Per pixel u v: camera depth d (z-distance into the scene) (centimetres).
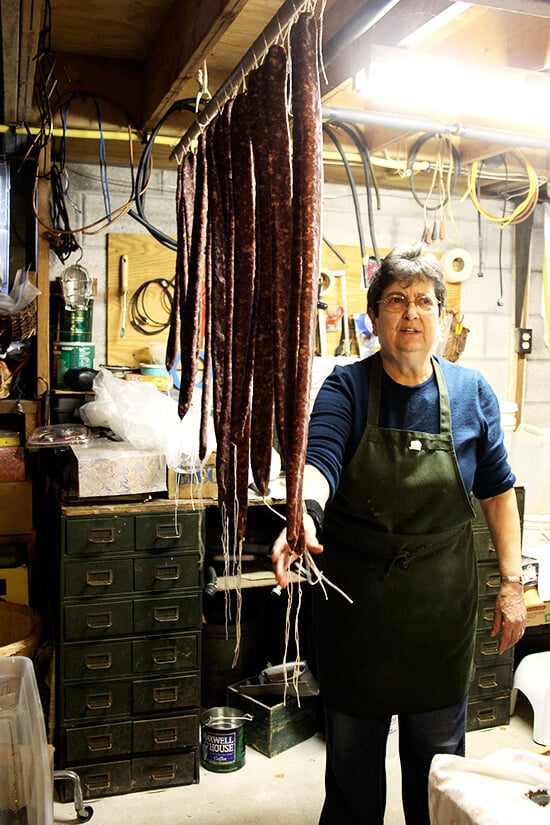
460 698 191
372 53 175
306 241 102
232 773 268
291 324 103
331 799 194
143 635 254
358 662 185
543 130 265
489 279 371
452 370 190
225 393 130
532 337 378
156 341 319
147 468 248
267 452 114
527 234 370
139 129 268
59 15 224
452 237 363
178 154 171
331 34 181
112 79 265
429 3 161
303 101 103
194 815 244
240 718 278
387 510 180
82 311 288
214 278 136
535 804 112
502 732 302
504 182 338
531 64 179
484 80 182
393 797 253
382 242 350
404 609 183
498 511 199
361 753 190
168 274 318
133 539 248
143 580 251
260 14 208
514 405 349
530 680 298
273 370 109
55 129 263
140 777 257
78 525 243
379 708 186
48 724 247
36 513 303
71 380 281
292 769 271
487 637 299
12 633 250
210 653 302
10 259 279
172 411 259
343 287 339
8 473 281
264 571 288
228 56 246
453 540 188
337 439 175
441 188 308
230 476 127
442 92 189
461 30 195
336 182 338
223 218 131
